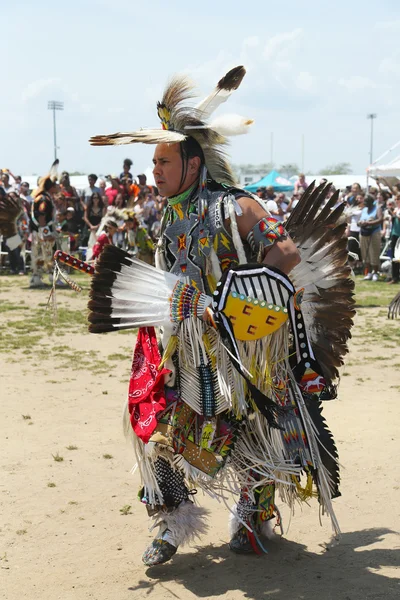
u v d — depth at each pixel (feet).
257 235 10.54
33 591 10.42
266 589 10.46
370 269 55.42
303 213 11.36
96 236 35.76
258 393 10.27
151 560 10.93
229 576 10.89
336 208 11.26
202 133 10.91
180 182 10.86
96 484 14.44
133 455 16.14
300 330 10.44
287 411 10.96
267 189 62.03
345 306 11.36
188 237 10.87
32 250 48.24
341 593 10.29
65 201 57.62
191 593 10.38
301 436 11.08
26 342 29.68
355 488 14.21
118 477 14.83
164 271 10.73
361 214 54.60
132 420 10.91
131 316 10.71
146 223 57.00
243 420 10.80
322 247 11.29
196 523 11.09
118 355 27.22
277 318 10.37
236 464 10.96
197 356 10.49
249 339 10.44
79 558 11.44
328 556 11.51
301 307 11.32
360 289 48.93
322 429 11.52
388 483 14.42
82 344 29.63
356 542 11.97
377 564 11.18
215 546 11.94
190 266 10.92
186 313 10.50
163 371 10.67
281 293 10.30
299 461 11.10
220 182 10.99
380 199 60.34
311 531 12.44
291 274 11.32
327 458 11.50
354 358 26.71
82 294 45.88
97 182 65.31
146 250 34.32
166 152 10.79
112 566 11.19
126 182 57.16
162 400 10.64
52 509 13.24
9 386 22.31
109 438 17.26
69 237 51.08
